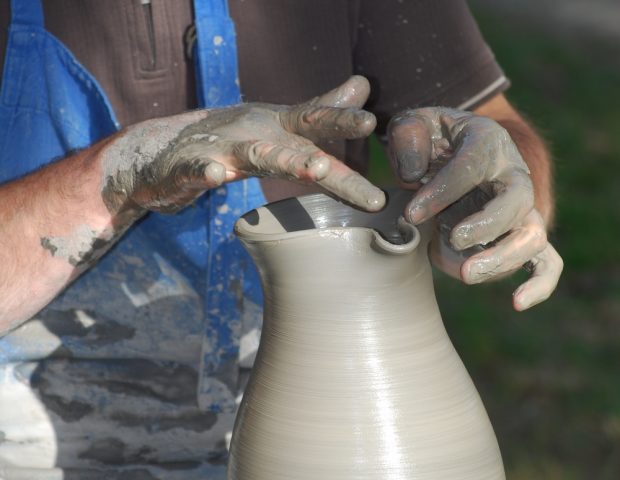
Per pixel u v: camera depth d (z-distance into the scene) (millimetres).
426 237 2521
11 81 3109
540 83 15422
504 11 19641
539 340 8336
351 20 3402
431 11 3479
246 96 3248
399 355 2475
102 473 3230
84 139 3129
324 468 2438
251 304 3234
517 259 2471
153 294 3184
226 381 3182
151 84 3131
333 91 2529
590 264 9766
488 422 2646
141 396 3229
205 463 3289
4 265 2852
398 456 2430
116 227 2801
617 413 7211
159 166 2504
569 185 11414
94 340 3189
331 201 2826
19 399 3191
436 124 2662
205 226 3139
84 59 3104
